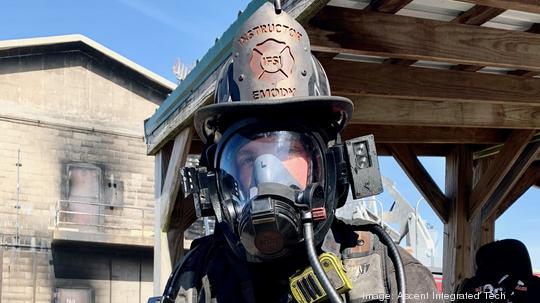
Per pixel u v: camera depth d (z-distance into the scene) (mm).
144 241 19469
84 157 20172
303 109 1794
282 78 1833
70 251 19203
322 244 1745
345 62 4066
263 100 1729
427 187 5875
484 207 5949
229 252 1805
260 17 1908
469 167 5910
